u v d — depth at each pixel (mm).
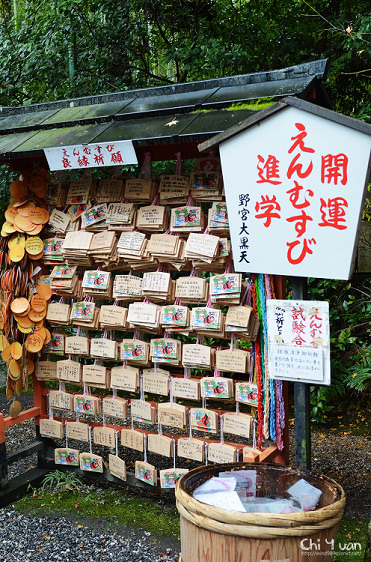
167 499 3508
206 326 3047
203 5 5750
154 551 2887
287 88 2730
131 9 5723
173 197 3215
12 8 7617
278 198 2508
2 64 6074
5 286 3596
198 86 3113
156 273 3211
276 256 2564
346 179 2326
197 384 3164
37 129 3508
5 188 5992
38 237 3621
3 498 3408
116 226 3371
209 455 3184
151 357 3318
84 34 5898
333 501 2049
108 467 3785
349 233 2354
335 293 5371
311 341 2496
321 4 5496
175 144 3369
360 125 2238
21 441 4574
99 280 3418
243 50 5371
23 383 3621
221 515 1890
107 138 3008
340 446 4418
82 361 5602
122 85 5781
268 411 2881
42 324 3654
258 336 2930
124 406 3406
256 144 2523
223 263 3064
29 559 2830
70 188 3572
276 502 2078
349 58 4855
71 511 3342
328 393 4746
